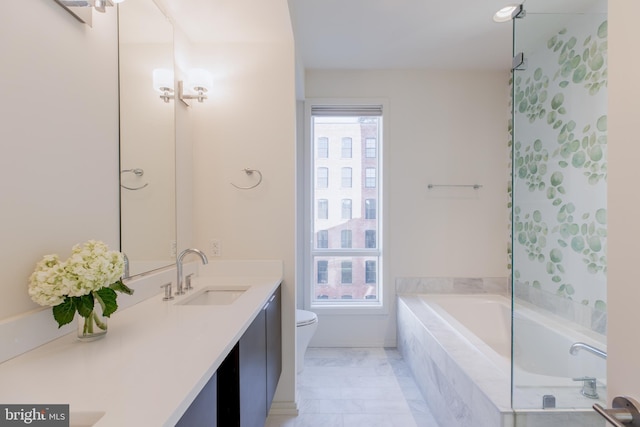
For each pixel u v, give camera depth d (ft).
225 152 6.55
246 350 3.81
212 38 6.42
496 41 8.20
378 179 10.10
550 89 6.73
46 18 3.10
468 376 4.93
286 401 6.42
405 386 7.44
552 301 6.61
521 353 5.62
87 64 3.66
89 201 3.69
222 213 6.56
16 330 2.68
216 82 6.53
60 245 3.26
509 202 9.72
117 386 2.17
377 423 6.09
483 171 9.72
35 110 2.97
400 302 9.23
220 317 3.81
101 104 3.90
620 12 1.81
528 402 4.40
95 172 3.79
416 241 9.75
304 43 8.26
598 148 5.80
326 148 10.14
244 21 5.84
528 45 6.92
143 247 4.80
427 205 9.72
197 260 6.54
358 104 9.66
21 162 2.83
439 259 9.75
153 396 2.05
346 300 10.18
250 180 6.54
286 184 6.53
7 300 2.70
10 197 2.73
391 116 9.71
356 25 7.50
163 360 2.60
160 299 4.75
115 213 4.15
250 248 6.56
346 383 7.55
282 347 6.48
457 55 8.87
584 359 5.35
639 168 1.69
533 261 7.18
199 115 6.56
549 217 6.82
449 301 9.05
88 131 3.68
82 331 3.00
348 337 9.75
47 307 2.99
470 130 9.72
